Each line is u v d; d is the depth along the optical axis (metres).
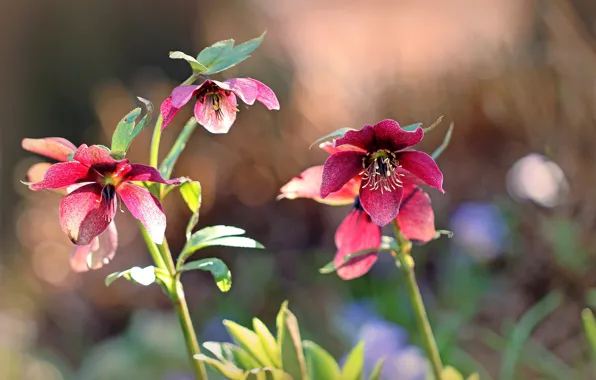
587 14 1.99
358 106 2.47
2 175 3.08
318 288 1.91
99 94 3.08
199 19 3.26
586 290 1.53
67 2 3.27
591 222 1.60
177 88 0.97
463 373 1.36
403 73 2.46
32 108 3.26
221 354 1.03
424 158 1.00
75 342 2.06
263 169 2.32
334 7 6.80
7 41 3.24
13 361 1.88
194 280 2.12
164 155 2.38
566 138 1.74
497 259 1.74
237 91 0.97
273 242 2.11
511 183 1.76
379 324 1.35
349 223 1.05
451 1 6.03
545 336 1.49
